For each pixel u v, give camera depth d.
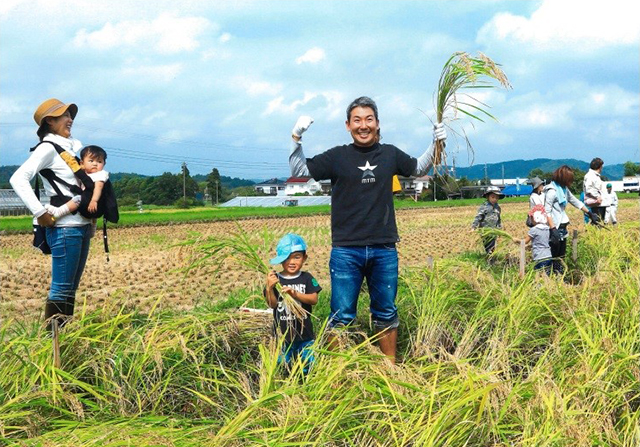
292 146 5.28
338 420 3.54
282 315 5.23
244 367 5.20
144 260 15.82
